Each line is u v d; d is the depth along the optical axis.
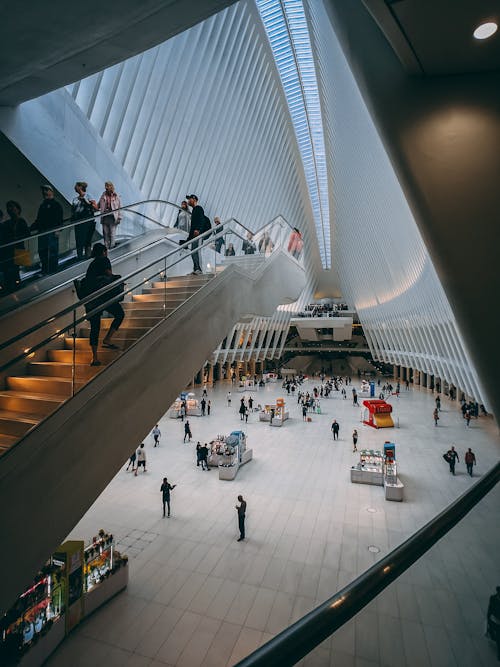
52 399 3.97
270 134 31.78
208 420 21.16
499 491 2.40
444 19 2.84
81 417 3.66
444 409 25.36
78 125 11.16
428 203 3.33
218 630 5.97
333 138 29.88
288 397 29.62
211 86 22.56
